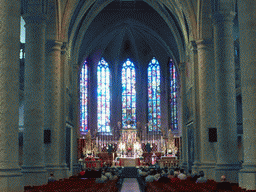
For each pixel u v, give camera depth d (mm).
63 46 28406
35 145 20172
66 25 28391
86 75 49531
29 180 19516
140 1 43062
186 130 36625
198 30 28203
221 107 21453
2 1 13539
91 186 16359
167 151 43625
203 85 27562
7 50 13398
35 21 21625
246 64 14867
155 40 47875
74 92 37562
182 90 38375
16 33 13672
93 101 49719
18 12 13836
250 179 14055
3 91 13234
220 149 21062
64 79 28594
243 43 15039
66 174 27438
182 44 38594
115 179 25031
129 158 43562
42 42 21641
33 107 20641
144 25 44406
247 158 14555
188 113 35219
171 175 22047
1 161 12859
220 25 22312
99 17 43469
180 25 35562
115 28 46281
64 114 28500
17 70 13656
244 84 14883
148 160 47031
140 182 26078
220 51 22047
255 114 14531
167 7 36719
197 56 28859
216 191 12883
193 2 28469
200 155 28500
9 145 13070
